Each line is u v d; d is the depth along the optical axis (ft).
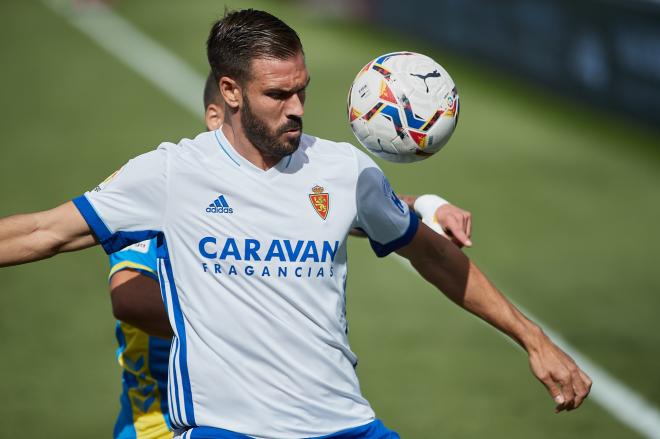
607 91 124.26
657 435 62.08
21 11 168.35
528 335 37.29
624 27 118.83
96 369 68.08
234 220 34.14
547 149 115.34
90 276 82.12
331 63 141.59
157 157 34.71
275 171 34.65
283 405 34.35
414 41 153.69
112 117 122.21
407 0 154.30
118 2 174.70
